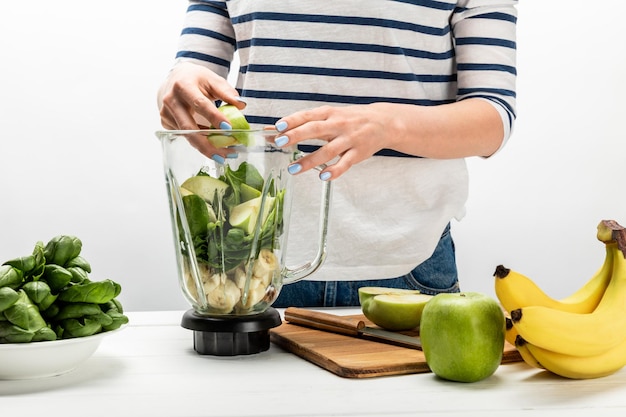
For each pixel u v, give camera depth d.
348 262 1.29
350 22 1.23
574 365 0.76
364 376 0.79
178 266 0.85
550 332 0.73
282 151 0.82
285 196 0.83
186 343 0.94
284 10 1.24
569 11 2.30
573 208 2.37
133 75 2.28
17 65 2.25
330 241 1.29
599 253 2.38
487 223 2.38
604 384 0.77
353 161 0.93
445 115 1.09
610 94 2.33
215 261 0.82
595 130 2.34
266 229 0.82
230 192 0.80
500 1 1.22
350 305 1.32
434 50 1.27
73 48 2.26
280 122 0.87
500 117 1.15
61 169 2.29
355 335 0.93
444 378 0.79
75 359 0.79
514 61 1.23
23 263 0.77
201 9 1.33
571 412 0.69
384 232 1.28
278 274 0.86
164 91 1.08
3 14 2.23
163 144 0.81
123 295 2.34
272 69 1.26
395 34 1.23
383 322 0.94
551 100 2.33
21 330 0.74
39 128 2.28
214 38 1.32
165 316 1.11
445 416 0.67
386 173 1.28
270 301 0.87
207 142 0.78
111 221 2.32
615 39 2.30
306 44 1.25
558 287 2.40
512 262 2.39
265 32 1.25
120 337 0.97
